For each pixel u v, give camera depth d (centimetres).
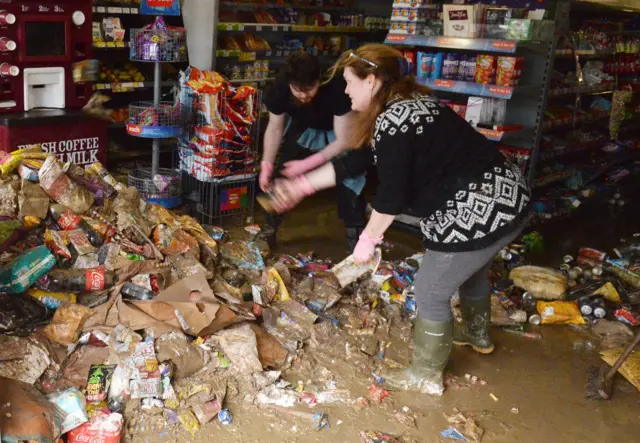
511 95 479
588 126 751
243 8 629
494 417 297
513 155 521
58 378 269
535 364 348
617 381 336
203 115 488
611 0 655
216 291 336
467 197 263
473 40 478
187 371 288
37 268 296
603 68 703
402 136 254
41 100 478
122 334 285
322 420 279
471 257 271
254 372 297
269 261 430
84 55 487
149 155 623
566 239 560
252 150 523
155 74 495
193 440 261
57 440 245
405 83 265
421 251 496
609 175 758
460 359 345
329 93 372
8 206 329
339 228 538
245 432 269
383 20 755
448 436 280
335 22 731
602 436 291
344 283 385
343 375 315
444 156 262
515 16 483
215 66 586
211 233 405
